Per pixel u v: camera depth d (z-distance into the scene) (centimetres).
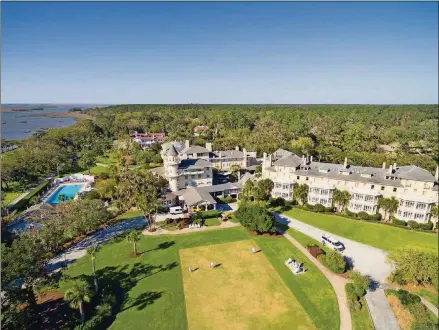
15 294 3834
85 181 11719
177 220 7762
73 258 5947
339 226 7550
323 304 4606
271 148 14375
